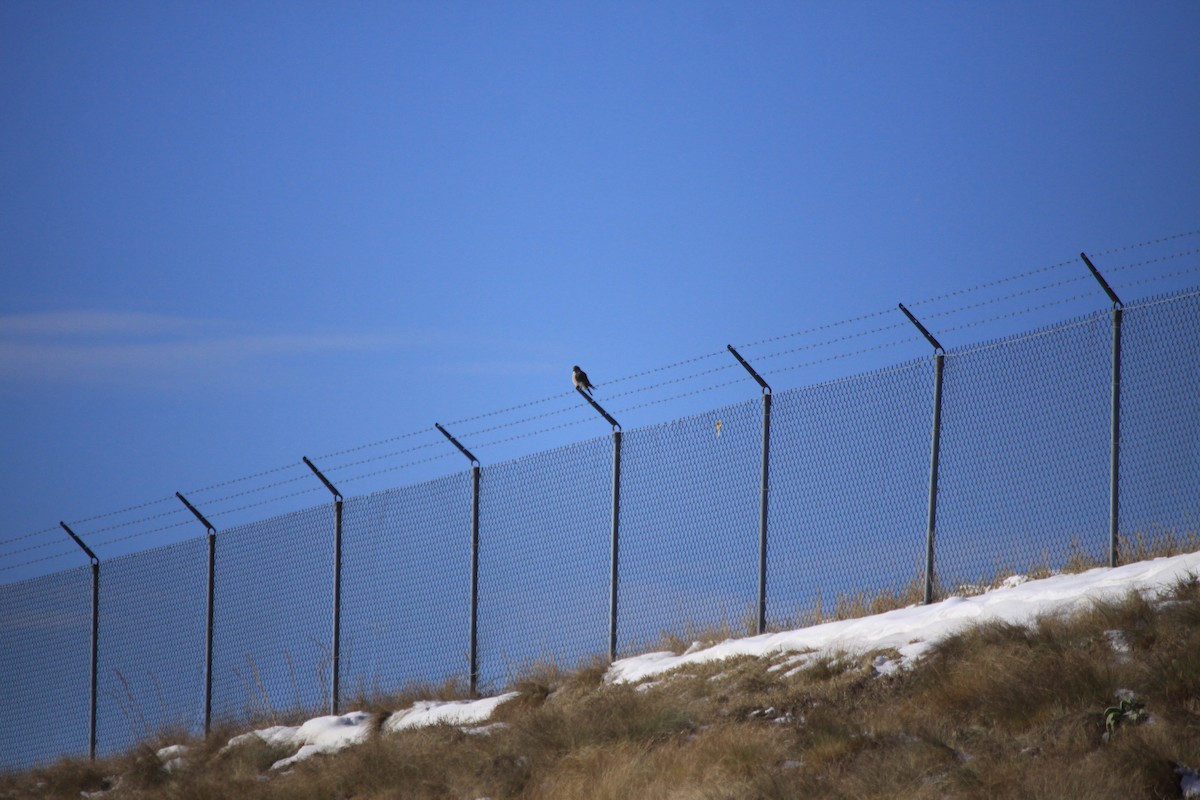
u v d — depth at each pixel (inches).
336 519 2313.0
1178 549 1574.8
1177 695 1178.6
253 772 1945.1
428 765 1578.5
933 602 1720.0
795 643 1707.7
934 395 1759.4
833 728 1286.9
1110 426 1622.8
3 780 2409.0
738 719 1461.6
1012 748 1170.6
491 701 1955.0
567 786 1350.9
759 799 1141.7
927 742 1194.0
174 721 2445.9
